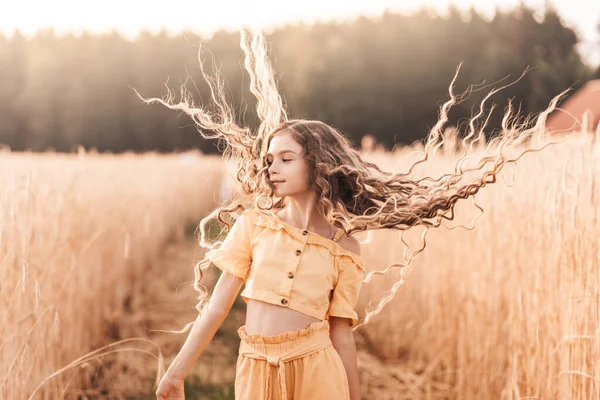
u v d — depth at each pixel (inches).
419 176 176.2
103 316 206.5
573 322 108.8
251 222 83.5
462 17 1678.2
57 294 145.4
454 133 173.2
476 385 155.3
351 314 80.4
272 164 82.4
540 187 132.0
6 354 115.5
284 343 75.6
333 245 81.0
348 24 1804.9
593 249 106.1
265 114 90.6
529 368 126.7
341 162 84.4
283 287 77.6
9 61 2293.3
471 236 168.9
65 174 207.8
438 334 181.5
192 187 608.7
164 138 2175.2
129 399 157.2
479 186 88.4
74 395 148.5
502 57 1502.2
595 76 1411.2
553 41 1504.7
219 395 160.4
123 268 246.7
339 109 1701.5
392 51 1696.6
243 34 91.6
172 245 431.5
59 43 2293.3
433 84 1679.4
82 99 2225.6
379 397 163.5
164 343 205.5
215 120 92.7
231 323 225.8
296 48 1747.0
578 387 107.7
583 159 111.6
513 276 141.3
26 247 128.3
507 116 89.1
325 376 75.1
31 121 2261.3
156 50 2230.6
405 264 91.3
